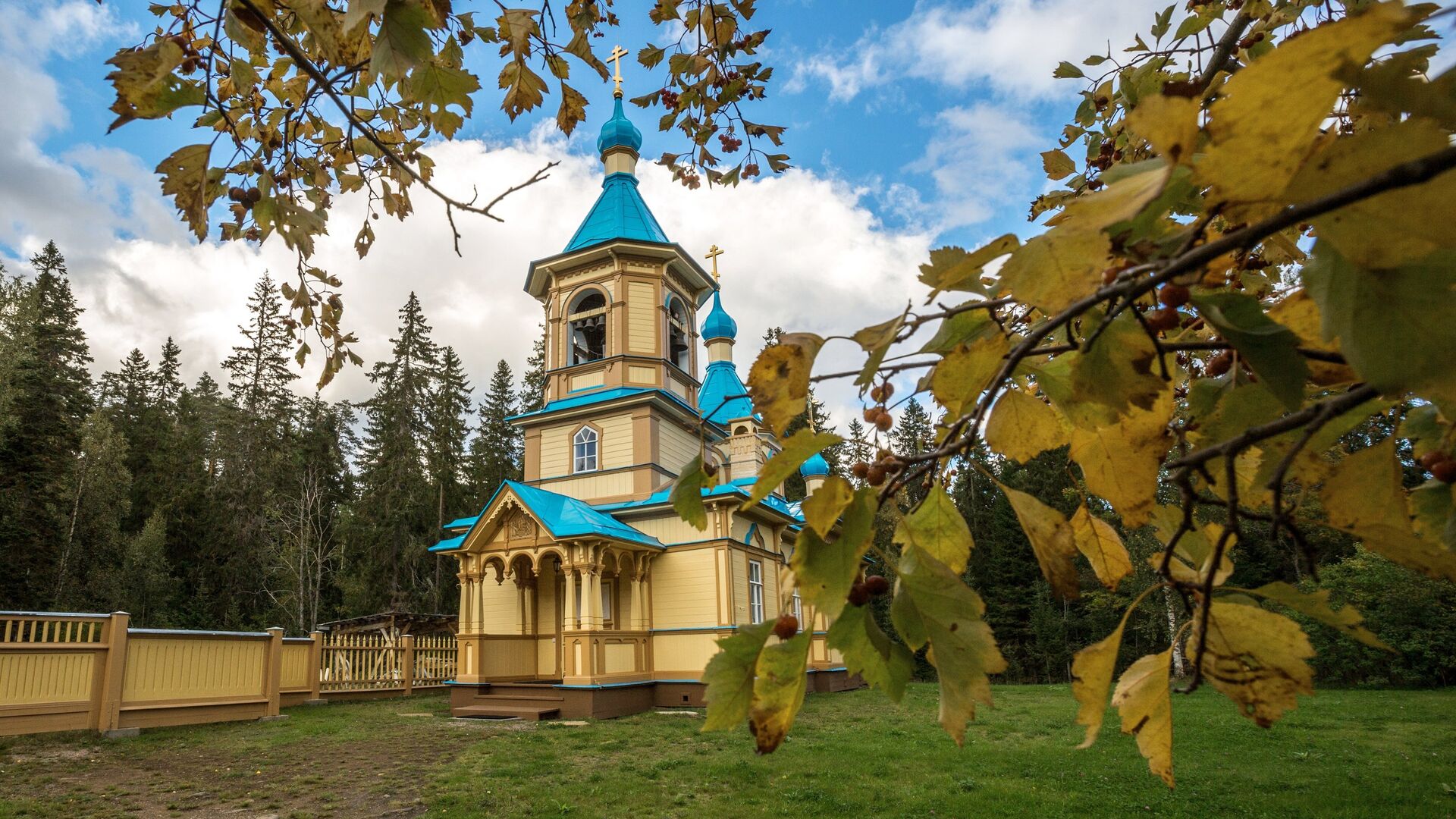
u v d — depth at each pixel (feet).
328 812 22.94
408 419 115.75
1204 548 3.76
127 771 28.19
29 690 32.68
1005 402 3.58
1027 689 65.67
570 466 59.11
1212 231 3.55
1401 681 64.13
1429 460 3.17
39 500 80.43
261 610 107.86
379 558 103.40
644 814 22.33
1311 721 40.22
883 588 2.94
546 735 36.47
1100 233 2.23
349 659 52.31
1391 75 1.80
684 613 52.08
